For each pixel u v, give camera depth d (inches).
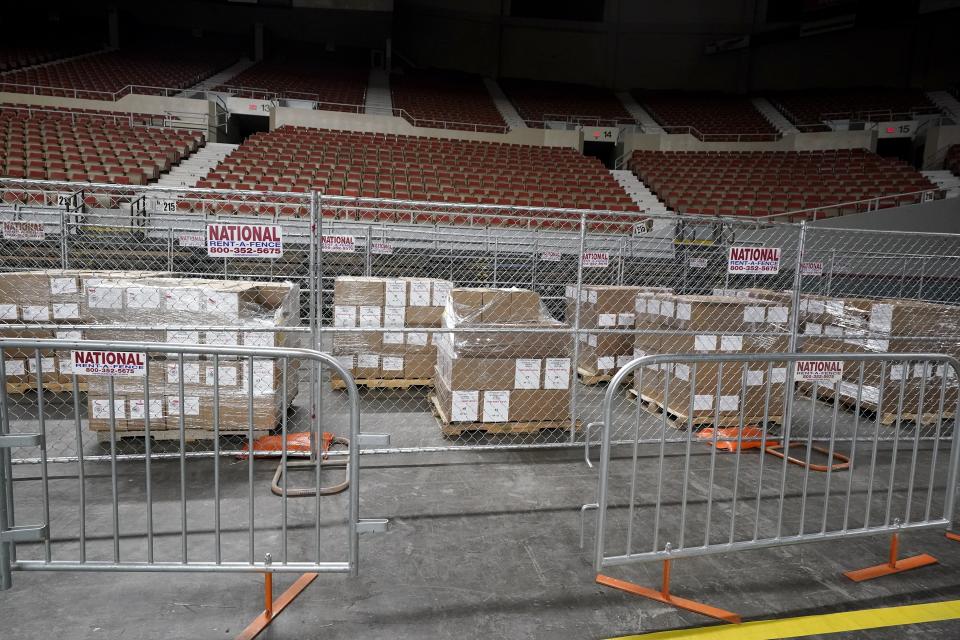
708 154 791.7
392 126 775.7
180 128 676.7
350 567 101.3
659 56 1079.6
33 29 945.5
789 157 751.7
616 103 1031.6
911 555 125.0
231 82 867.4
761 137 838.5
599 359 266.8
